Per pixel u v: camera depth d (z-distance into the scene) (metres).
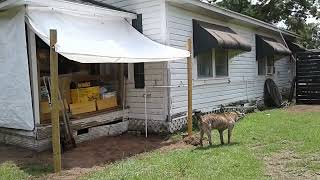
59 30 7.72
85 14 8.95
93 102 9.67
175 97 10.34
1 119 8.54
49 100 8.22
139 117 10.51
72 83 9.44
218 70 12.96
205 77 12.09
